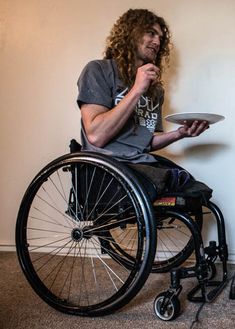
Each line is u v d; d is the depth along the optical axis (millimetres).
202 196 1142
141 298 1179
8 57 1872
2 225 1845
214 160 1672
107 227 1104
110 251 1363
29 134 1849
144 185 1021
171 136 1420
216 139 1670
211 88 1680
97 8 1790
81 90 1172
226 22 1673
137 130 1289
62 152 1815
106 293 1226
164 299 1018
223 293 1201
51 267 1533
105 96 1179
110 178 1084
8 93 1870
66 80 1814
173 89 1705
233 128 1656
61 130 1816
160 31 1368
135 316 1038
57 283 1329
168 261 1413
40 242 1798
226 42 1669
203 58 1687
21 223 1175
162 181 1051
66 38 1819
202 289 1051
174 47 1707
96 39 1789
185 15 1704
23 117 1854
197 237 1030
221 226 1221
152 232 967
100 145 1164
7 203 1850
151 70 1108
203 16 1690
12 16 1875
